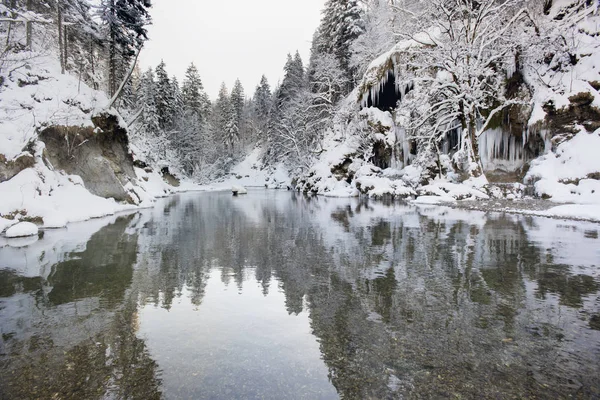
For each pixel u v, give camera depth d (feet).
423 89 82.69
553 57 68.03
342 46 153.79
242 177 258.98
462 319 13.17
